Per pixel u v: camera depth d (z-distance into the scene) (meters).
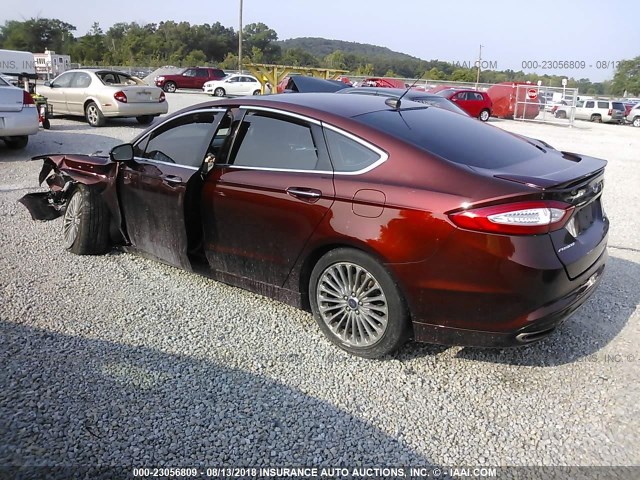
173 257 4.62
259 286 4.14
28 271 4.95
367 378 3.44
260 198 3.91
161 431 2.89
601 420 3.07
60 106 15.51
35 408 3.03
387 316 3.45
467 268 3.12
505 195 3.05
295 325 4.11
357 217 3.43
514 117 28.66
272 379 3.40
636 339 3.96
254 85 32.22
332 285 3.71
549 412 3.13
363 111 3.88
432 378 3.45
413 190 3.28
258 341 3.86
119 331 3.93
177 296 4.55
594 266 3.57
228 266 4.27
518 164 3.51
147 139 4.89
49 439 2.80
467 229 3.09
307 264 3.82
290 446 2.82
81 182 5.16
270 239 3.92
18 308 4.21
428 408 3.15
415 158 3.38
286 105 4.00
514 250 3.05
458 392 3.31
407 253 3.26
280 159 3.93
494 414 3.11
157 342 3.80
